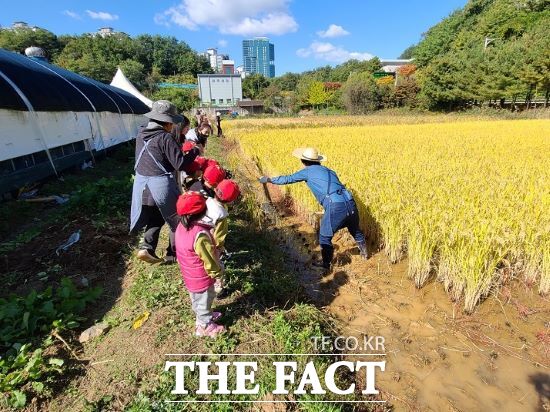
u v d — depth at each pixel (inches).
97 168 460.8
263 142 516.4
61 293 138.6
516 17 2266.2
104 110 536.7
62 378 105.0
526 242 161.6
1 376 99.1
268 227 246.4
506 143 505.7
